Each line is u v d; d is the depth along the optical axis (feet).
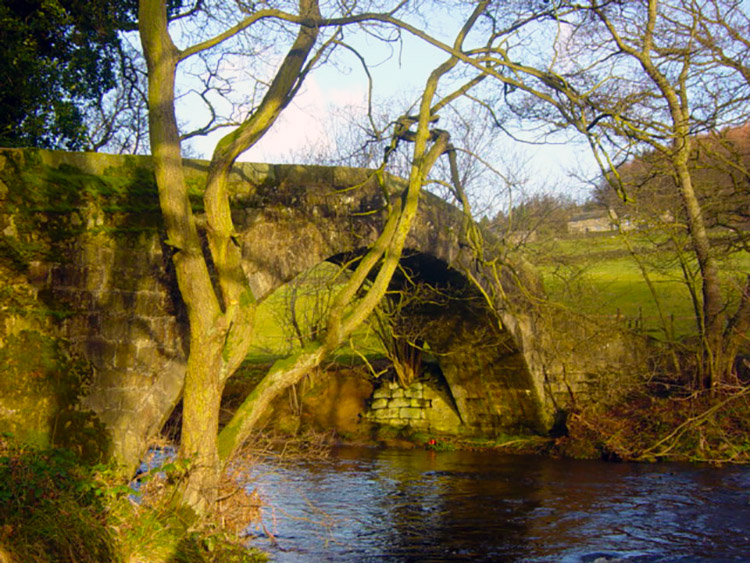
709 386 63.26
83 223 30.71
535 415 68.54
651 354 69.05
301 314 81.20
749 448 57.26
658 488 47.52
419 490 47.06
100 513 23.22
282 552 31.71
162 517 25.27
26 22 42.09
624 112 42.50
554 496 45.09
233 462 30.86
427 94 33.86
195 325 27.20
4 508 20.27
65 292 29.86
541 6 37.17
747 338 62.95
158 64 27.61
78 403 29.45
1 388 27.84
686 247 66.18
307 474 52.75
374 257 31.76
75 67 46.03
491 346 63.87
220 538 26.86
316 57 29.58
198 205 34.37
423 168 34.24
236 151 27.50
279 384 30.09
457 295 58.39
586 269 70.18
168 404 31.89
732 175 60.59
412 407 76.54
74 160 31.07
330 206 39.60
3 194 28.81
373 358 89.35
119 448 30.22
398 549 32.83
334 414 78.33
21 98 41.52
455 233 52.01
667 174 57.77
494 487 48.24
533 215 71.05
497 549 33.06
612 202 67.15
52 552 19.48
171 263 32.53
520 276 63.00
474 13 34.99
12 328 28.45
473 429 74.23
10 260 28.71
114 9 45.19
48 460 25.13
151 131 27.66
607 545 33.78
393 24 32.17
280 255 37.35
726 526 37.29
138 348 31.27
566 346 68.74
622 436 62.28
